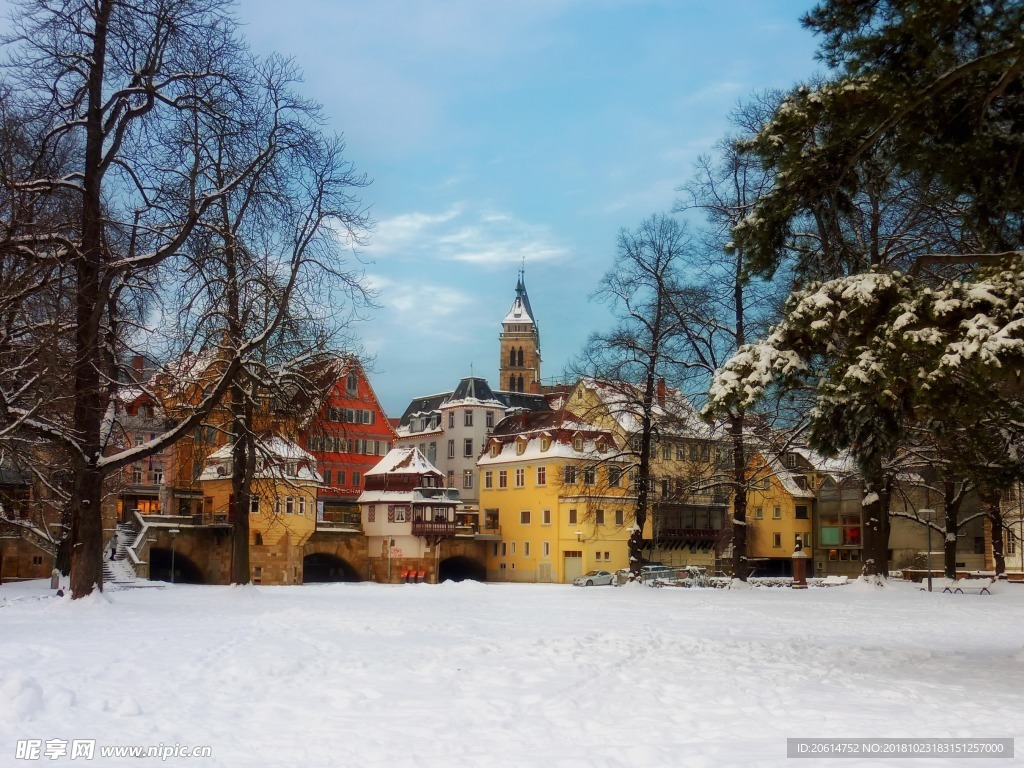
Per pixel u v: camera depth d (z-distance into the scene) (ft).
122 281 96.43
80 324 87.40
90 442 89.71
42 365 87.40
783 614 94.79
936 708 38.50
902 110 52.03
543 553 292.81
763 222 58.34
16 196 86.12
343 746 30.12
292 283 97.86
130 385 99.55
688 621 83.56
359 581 295.69
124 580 192.95
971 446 60.44
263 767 27.43
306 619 73.31
